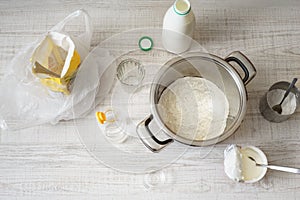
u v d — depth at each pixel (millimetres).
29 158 1018
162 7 1124
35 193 1002
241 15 1120
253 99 1062
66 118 1034
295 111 1053
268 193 1011
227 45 1099
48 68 963
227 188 1011
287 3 1132
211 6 1125
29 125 1025
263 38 1106
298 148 1039
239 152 958
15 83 1030
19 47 1084
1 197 999
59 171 1013
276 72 1085
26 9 1109
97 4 1122
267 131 1045
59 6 1118
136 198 1002
